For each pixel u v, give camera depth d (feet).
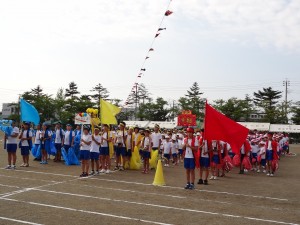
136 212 25.80
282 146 103.04
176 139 64.64
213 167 45.52
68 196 30.94
